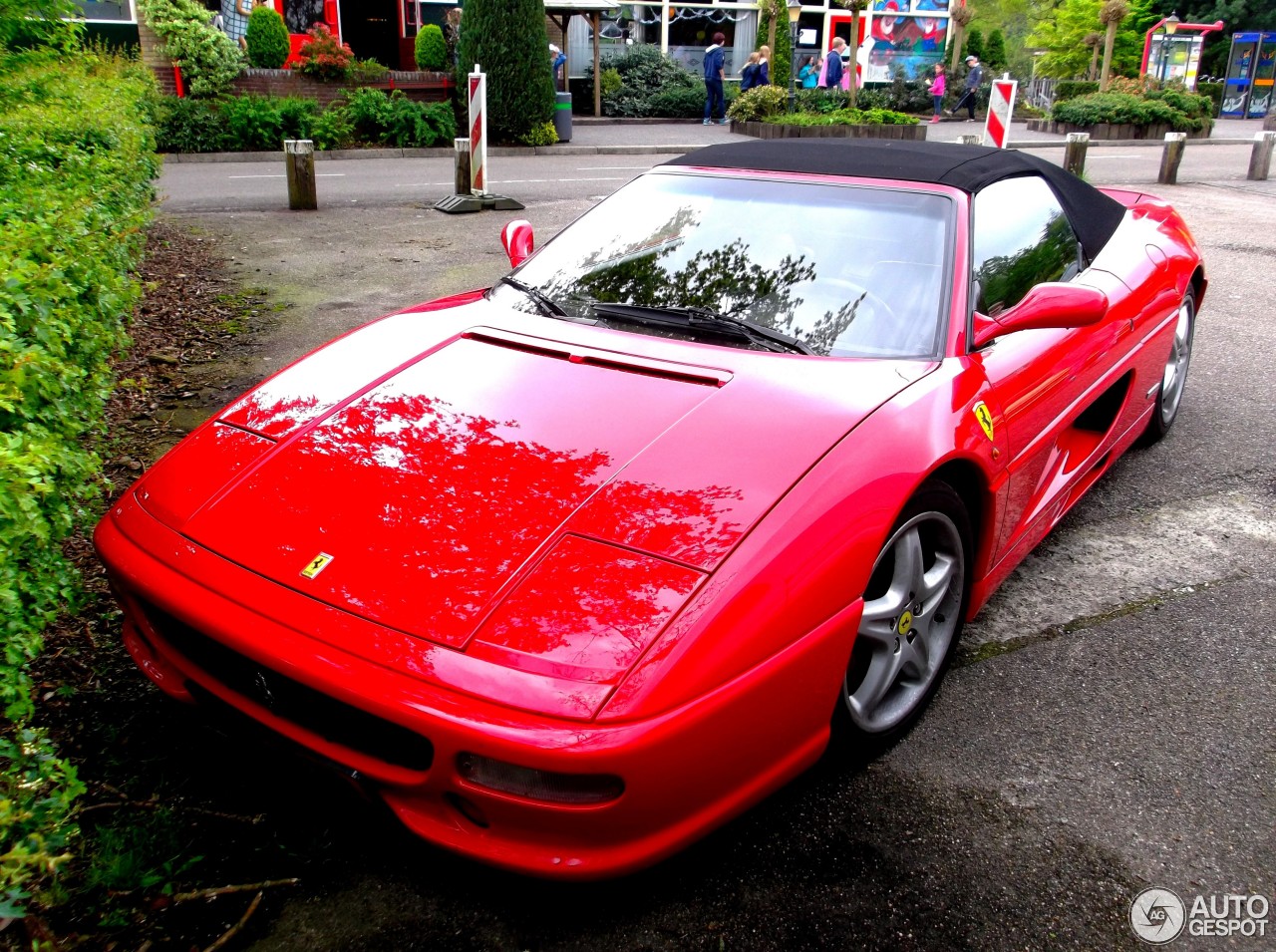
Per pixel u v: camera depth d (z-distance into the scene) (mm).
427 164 15094
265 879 2090
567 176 13531
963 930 2020
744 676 1871
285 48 17969
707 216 3162
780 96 20781
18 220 3402
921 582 2490
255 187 11961
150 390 4977
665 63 23812
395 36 23375
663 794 1793
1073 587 3459
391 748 1905
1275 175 15047
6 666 2014
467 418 2404
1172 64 32719
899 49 27469
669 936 1985
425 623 1866
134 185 6434
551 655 1784
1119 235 4078
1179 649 3082
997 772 2502
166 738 2492
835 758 2441
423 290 7090
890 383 2496
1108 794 2428
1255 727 2709
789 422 2281
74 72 9195
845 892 2105
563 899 2068
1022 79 34656
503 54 16688
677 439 2232
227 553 2123
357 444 2359
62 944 1910
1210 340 6422
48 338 2777
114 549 2256
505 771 1763
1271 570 3584
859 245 2906
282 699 2006
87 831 2178
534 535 2002
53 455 2311
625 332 2795
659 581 1889
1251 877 2180
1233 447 4727
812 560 2014
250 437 2484
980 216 3000
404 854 2172
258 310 6520
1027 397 2869
